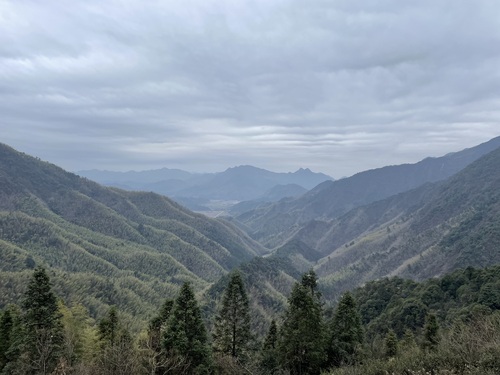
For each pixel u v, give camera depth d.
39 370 29.80
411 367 19.77
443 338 26.06
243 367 37.16
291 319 38.22
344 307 41.03
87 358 40.12
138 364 27.00
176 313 33.88
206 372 32.72
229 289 42.97
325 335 38.44
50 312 34.69
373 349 41.25
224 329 41.97
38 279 34.50
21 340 35.06
